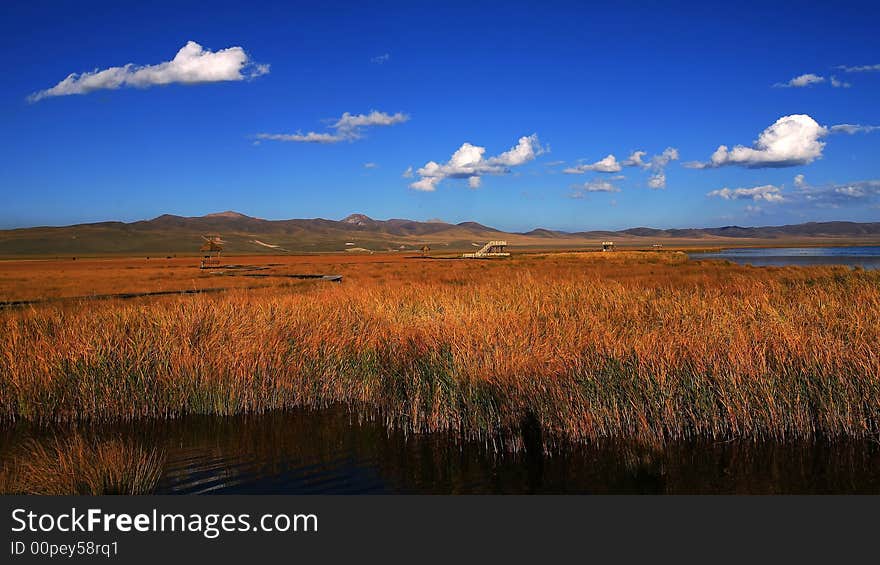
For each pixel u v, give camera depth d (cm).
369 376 1203
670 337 1093
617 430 941
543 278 3023
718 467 849
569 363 1008
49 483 737
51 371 1111
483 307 1510
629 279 3303
